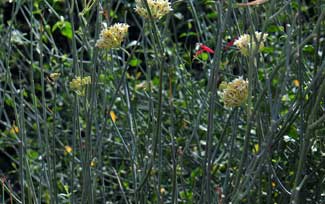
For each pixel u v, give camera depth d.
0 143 2.88
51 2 2.98
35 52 3.40
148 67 2.09
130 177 2.66
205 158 1.80
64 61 2.91
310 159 1.98
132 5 3.02
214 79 1.75
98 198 2.56
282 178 2.09
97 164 1.94
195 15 2.38
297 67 1.93
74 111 1.95
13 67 3.33
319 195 1.94
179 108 2.57
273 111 1.64
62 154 2.97
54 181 1.96
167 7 1.75
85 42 2.11
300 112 1.78
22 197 1.91
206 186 1.82
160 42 1.73
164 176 2.48
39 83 3.46
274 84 2.33
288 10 2.22
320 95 1.60
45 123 1.94
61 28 2.59
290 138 1.95
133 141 2.04
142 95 2.63
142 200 1.92
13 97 1.95
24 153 1.96
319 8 2.01
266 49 2.28
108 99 2.69
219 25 1.89
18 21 3.61
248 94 1.62
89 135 1.84
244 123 2.32
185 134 2.59
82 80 1.86
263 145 1.62
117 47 1.78
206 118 2.48
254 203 1.96
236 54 2.15
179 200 2.36
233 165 2.28
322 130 1.97
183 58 2.76
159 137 1.89
